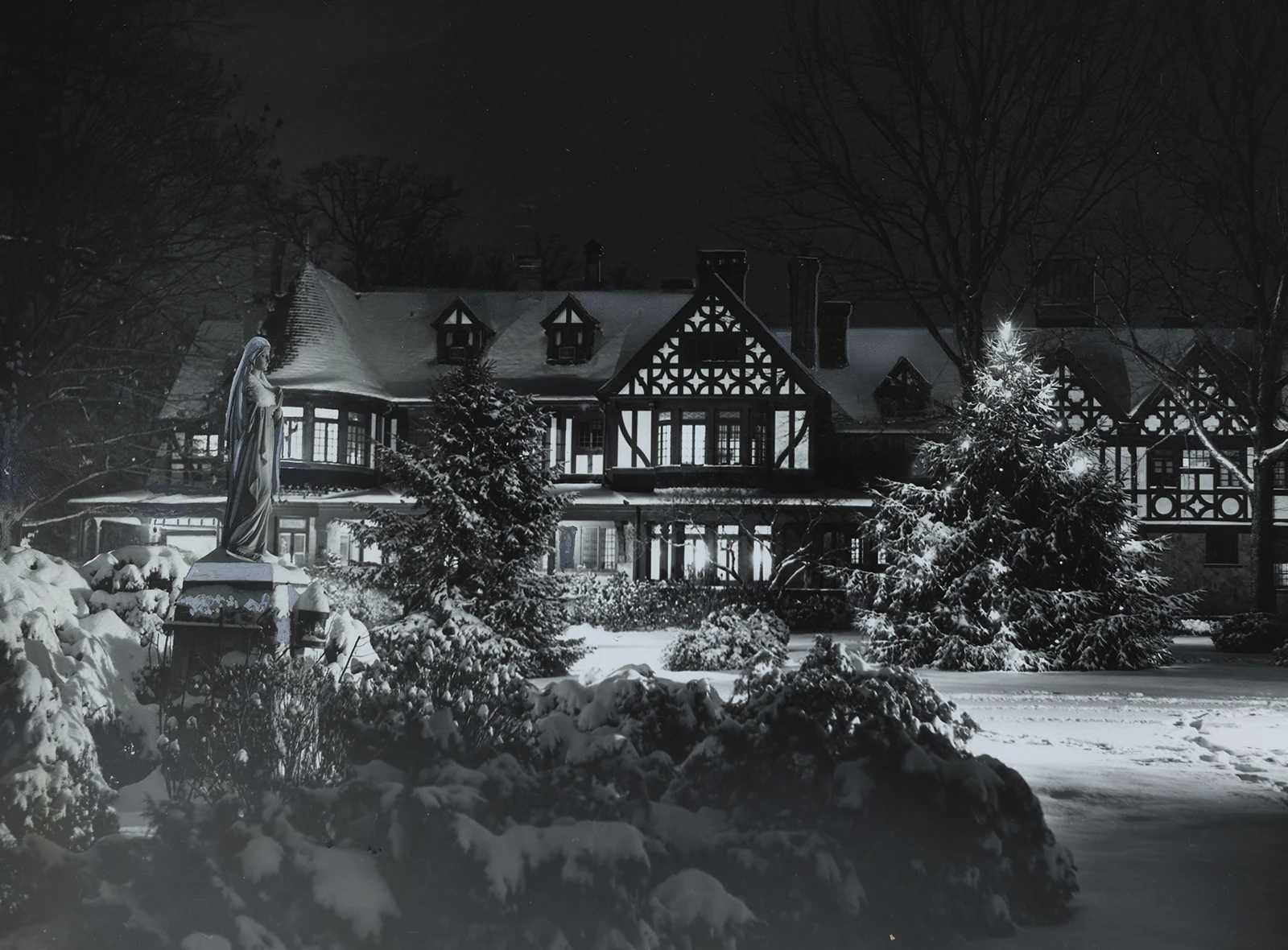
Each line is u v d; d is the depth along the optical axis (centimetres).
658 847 646
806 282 4559
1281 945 671
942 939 672
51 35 3047
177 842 605
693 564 4141
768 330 4231
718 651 2498
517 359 4547
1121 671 2448
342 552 4203
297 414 4247
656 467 4219
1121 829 961
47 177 3169
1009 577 2536
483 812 647
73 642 1111
